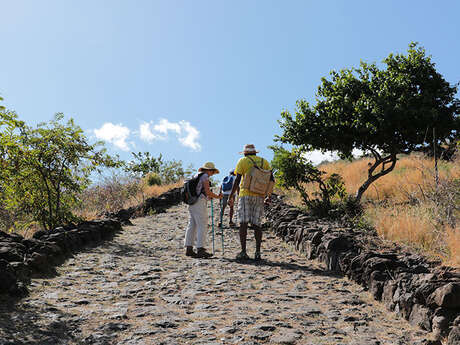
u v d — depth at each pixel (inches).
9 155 345.7
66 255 271.1
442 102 437.1
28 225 388.5
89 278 218.7
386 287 178.1
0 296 163.0
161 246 342.6
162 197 705.0
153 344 127.0
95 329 139.3
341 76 476.1
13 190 366.3
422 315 148.3
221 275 238.2
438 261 197.3
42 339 126.0
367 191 478.6
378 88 454.6
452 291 138.3
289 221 395.5
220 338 133.8
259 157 295.1
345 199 412.8
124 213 576.7
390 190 453.7
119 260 272.1
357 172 587.8
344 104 442.3
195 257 299.0
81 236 315.3
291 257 299.1
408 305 158.2
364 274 205.2
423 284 154.5
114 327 141.5
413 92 441.1
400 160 629.9
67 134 377.7
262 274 241.9
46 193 384.2
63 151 372.8
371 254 214.7
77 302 170.2
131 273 235.8
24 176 362.9
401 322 156.0
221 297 190.4
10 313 147.5
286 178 438.0
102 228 366.3
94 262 260.1
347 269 229.3
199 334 137.5
